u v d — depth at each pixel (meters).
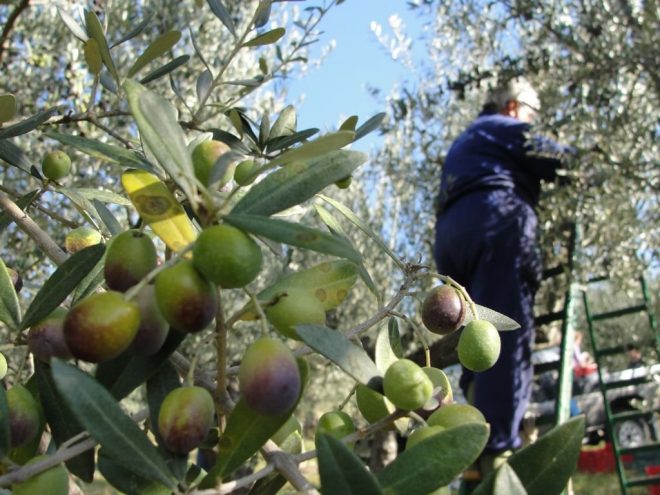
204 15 4.38
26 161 1.31
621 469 4.70
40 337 0.82
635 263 3.95
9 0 2.24
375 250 6.11
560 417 4.03
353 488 0.56
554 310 5.12
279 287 0.92
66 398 0.62
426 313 0.97
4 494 0.72
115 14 4.12
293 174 0.75
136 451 0.65
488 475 0.59
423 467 0.65
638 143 3.72
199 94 1.64
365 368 0.77
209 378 0.89
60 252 1.00
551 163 4.15
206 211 0.70
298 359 0.77
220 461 0.73
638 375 4.70
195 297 0.67
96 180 3.92
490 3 4.69
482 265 4.02
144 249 0.77
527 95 4.66
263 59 1.97
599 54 3.96
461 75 4.76
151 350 0.74
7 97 1.15
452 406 0.79
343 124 1.06
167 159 0.69
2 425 0.71
